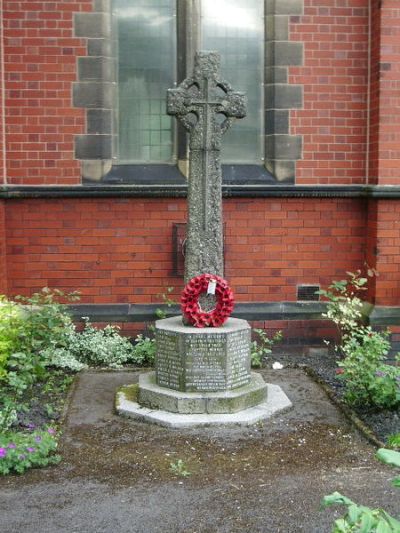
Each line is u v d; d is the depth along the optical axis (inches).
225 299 229.0
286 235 307.0
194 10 305.1
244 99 231.0
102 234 303.1
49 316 269.4
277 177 306.7
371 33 300.7
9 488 171.6
